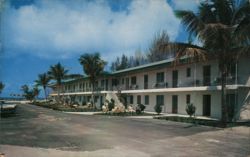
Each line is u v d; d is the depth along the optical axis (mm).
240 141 14445
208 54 22125
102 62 52344
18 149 11898
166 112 37844
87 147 12602
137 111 36250
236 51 21438
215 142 14094
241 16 21016
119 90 47312
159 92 38594
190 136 16031
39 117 30516
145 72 43500
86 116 32344
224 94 21938
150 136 15984
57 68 74875
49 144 13312
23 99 109000
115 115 34000
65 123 23484
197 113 32188
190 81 33312
